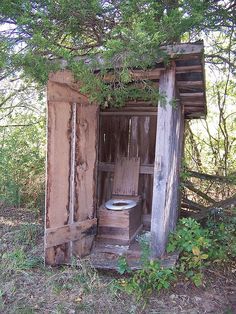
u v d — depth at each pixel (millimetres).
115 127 5000
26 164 5871
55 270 3518
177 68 3260
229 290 3641
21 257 3672
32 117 6383
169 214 3760
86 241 3801
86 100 3684
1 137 6070
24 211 5492
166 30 3092
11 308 2916
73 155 3605
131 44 2660
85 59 3064
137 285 3219
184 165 5281
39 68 2959
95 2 3027
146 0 3104
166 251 3525
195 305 3211
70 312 2906
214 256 4078
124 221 3912
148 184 4840
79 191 3715
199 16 3258
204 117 5992
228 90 7043
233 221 4453
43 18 2992
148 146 4848
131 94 3314
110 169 4984
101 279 3420
